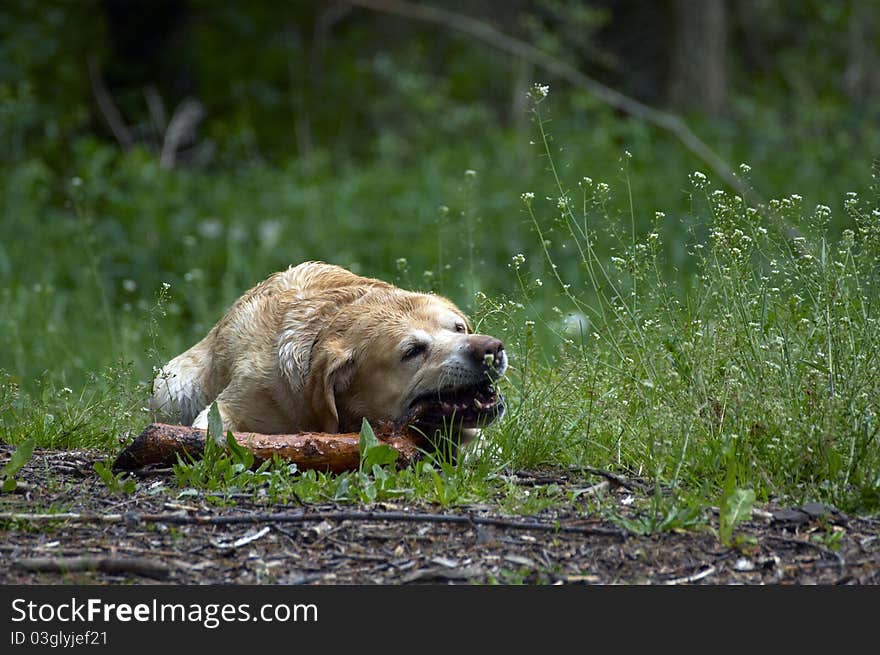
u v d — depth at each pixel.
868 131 31.50
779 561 7.37
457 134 32.62
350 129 34.47
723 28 34.78
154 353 11.90
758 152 30.09
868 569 7.25
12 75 31.73
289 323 10.66
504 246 23.00
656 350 9.91
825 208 9.76
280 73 35.88
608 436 9.72
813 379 8.98
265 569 7.34
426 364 9.77
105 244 23.48
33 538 7.79
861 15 38.56
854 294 9.53
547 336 16.44
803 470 8.62
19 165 27.31
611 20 37.72
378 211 25.27
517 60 35.62
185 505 8.33
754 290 10.06
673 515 7.79
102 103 32.69
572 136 29.48
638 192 25.05
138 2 36.19
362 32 37.06
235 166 31.28
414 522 7.95
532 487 8.89
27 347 16.94
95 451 10.28
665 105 34.91
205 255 22.61
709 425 9.13
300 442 9.13
